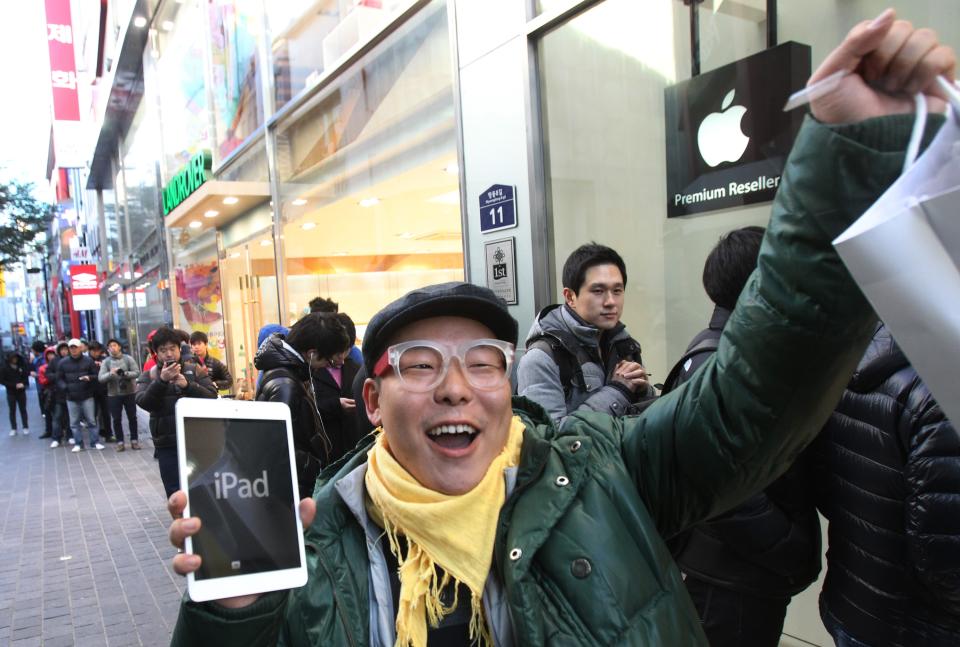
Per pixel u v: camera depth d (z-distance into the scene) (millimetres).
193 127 11695
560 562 1004
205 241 11805
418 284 5684
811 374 882
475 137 4191
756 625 1660
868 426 1301
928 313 568
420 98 4930
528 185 3791
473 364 1094
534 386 2324
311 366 3523
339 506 1115
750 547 1521
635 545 1041
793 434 957
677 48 3256
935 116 719
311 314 3551
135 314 21062
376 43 5520
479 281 4238
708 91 3084
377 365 1127
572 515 1044
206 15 10195
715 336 1734
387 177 5516
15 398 13000
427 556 1038
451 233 4777
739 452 989
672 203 3322
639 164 3502
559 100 3764
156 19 13734
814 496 1512
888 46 702
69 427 11406
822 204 784
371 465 1139
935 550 1169
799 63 2736
